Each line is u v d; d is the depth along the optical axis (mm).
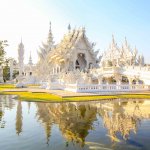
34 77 81312
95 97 31469
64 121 14953
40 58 95062
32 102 25562
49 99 28344
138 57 83812
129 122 14641
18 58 76875
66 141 10266
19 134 11523
